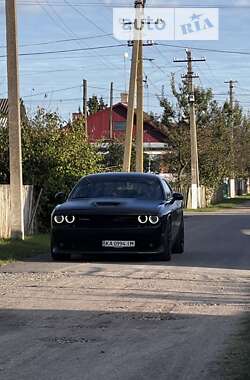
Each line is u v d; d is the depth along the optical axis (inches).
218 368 370.9
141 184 863.7
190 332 450.6
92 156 1450.5
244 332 451.2
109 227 780.0
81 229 783.7
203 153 3356.3
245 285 639.1
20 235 1120.8
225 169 3545.8
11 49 1122.7
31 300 554.9
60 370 366.3
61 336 438.0
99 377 354.3
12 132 1124.5
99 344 418.9
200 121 3565.5
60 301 550.0
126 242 781.3
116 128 4618.6
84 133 1486.2
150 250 786.8
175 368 370.9
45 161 1360.7
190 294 585.9
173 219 852.6
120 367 372.2
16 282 647.1
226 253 935.0
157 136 4210.1
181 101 3464.6
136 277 680.4
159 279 668.1
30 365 375.6
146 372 363.9
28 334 443.2
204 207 3139.8
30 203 1294.3
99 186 863.7
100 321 479.5
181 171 3302.2
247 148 4552.2
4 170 1366.9
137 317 493.0
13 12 1120.2
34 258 864.3
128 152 1804.9
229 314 506.3
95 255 872.3
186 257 877.8
